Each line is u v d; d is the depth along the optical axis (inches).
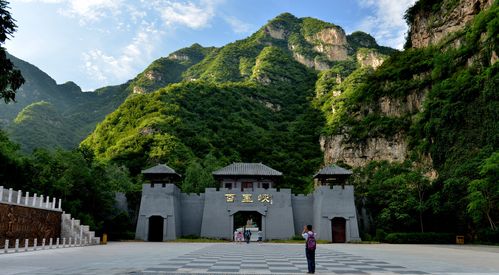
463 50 2864.2
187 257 911.0
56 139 5610.2
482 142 2224.4
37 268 625.9
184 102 4128.9
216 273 581.0
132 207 2235.5
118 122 3870.6
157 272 585.0
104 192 2026.3
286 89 5885.8
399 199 2116.1
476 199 1749.5
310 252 612.4
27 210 1252.5
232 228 2135.8
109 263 725.3
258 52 7765.8
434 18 3587.6
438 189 2198.6
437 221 2123.5
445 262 830.5
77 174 1908.2
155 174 2160.4
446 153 2465.6
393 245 1748.3
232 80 6594.5
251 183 2347.4
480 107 2322.8
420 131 2913.4
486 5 3019.2
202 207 2245.3
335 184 2257.6
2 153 1710.1
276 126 4626.0
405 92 3329.2
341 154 3570.4
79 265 680.4
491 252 1201.4
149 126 3316.9
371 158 3344.0
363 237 2133.4
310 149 3996.1
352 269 679.7
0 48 896.3
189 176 2556.6
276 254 1071.6
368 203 2268.7
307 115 4776.1
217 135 3722.9
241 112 4517.7
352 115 3747.5
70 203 1769.2
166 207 2084.2
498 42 2480.3
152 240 2087.8
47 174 1793.8
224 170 2343.8
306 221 2241.6
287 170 3449.8
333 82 5605.3
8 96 924.0
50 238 1291.8
